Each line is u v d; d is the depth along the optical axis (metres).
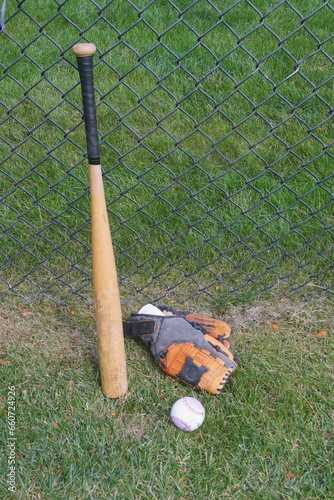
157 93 3.83
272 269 2.74
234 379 2.24
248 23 4.53
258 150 3.42
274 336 2.46
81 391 2.18
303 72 4.00
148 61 4.08
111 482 1.88
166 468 1.93
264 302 2.61
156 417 2.10
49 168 3.20
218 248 2.60
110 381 2.10
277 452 1.99
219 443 2.02
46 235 2.85
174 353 2.24
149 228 2.90
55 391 2.18
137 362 2.32
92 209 1.83
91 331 2.45
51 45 4.23
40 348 2.36
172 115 3.66
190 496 1.86
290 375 2.28
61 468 1.92
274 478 1.91
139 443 2.00
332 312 2.57
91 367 2.28
